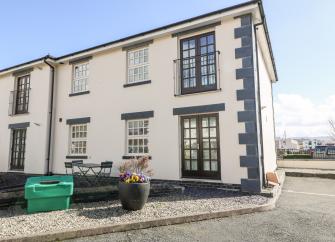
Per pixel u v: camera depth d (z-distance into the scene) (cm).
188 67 919
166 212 538
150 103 959
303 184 996
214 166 831
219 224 487
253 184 742
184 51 933
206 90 869
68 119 1162
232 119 802
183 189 759
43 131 1183
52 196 564
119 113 1030
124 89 1030
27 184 572
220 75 837
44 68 1230
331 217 528
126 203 554
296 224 484
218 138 829
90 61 1145
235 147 788
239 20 827
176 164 878
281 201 684
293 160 1543
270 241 404
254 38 857
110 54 1092
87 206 605
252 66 792
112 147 1031
